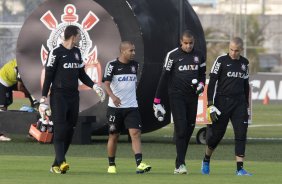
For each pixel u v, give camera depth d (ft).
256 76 353.10
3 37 388.78
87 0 170.09
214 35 418.51
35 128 169.17
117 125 118.32
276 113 288.71
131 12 168.66
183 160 118.42
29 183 104.94
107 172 119.34
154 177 113.29
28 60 174.09
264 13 460.14
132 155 148.25
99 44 169.78
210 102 117.70
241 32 390.63
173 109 118.62
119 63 117.70
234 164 134.00
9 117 174.81
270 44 440.04
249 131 213.46
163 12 174.60
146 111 172.04
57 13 171.73
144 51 168.55
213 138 118.73
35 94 173.78
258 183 107.65
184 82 118.01
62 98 115.03
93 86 117.08
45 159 137.49
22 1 419.95
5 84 178.09
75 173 117.50
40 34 172.96
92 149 158.92
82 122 168.35
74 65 115.44
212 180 110.42
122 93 117.70
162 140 183.62
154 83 170.71
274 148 165.58
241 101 117.70
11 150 155.43
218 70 117.50
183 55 118.21
